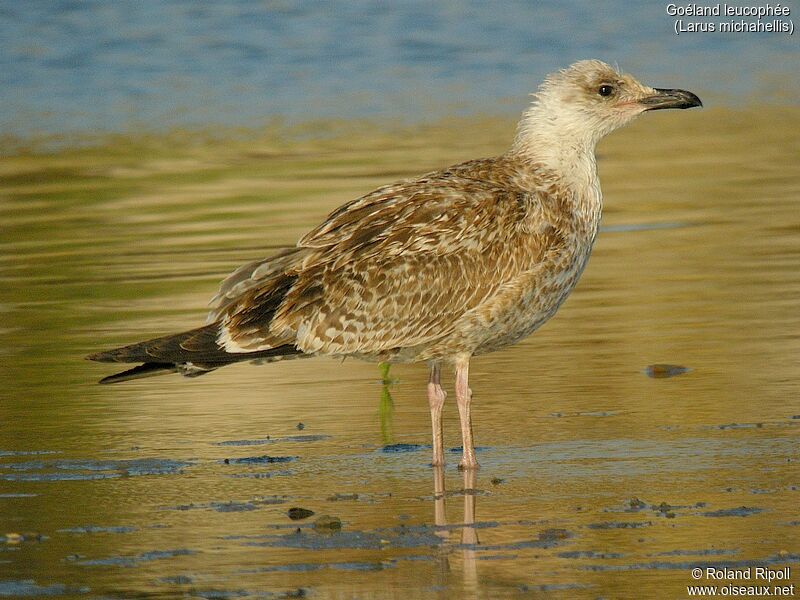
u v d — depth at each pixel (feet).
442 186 42.88
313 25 137.69
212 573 33.40
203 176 88.02
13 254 71.82
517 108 105.60
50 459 42.73
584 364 51.57
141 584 32.83
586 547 34.58
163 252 70.74
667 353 52.34
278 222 75.31
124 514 37.70
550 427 44.80
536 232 42.70
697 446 42.19
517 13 142.31
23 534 36.14
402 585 32.53
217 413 47.55
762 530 35.22
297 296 41.32
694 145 94.53
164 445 44.04
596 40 130.62
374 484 40.09
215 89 116.16
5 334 57.77
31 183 88.43
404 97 111.86
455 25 137.69
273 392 49.98
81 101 112.68
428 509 37.76
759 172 85.20
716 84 115.03
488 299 42.04
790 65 120.78
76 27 134.00
